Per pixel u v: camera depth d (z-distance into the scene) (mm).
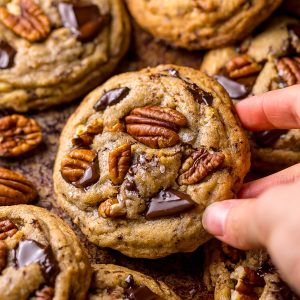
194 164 317
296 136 352
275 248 256
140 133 323
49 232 302
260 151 355
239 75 368
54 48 370
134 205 317
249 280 320
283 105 325
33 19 372
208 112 323
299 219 247
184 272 342
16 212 311
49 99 375
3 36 370
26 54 368
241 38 377
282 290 307
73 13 374
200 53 393
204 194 313
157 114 324
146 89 332
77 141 334
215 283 332
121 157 321
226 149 319
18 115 370
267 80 365
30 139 365
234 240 282
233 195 316
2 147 360
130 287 308
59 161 338
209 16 369
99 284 307
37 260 289
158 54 395
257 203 261
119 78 345
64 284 286
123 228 321
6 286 282
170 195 316
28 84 368
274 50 371
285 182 323
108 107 334
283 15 385
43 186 361
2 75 367
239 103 339
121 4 390
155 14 383
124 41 386
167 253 321
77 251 298
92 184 326
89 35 373
